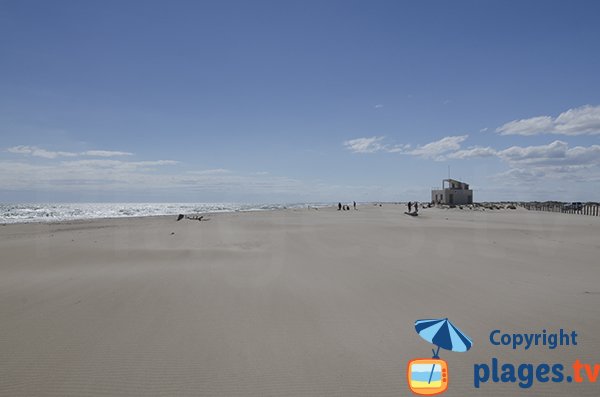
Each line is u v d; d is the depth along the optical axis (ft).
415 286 32.45
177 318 24.27
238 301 27.96
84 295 29.63
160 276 36.27
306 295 29.58
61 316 24.70
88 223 113.39
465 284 33.19
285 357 18.66
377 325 23.03
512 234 75.56
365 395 15.38
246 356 18.76
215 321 23.72
